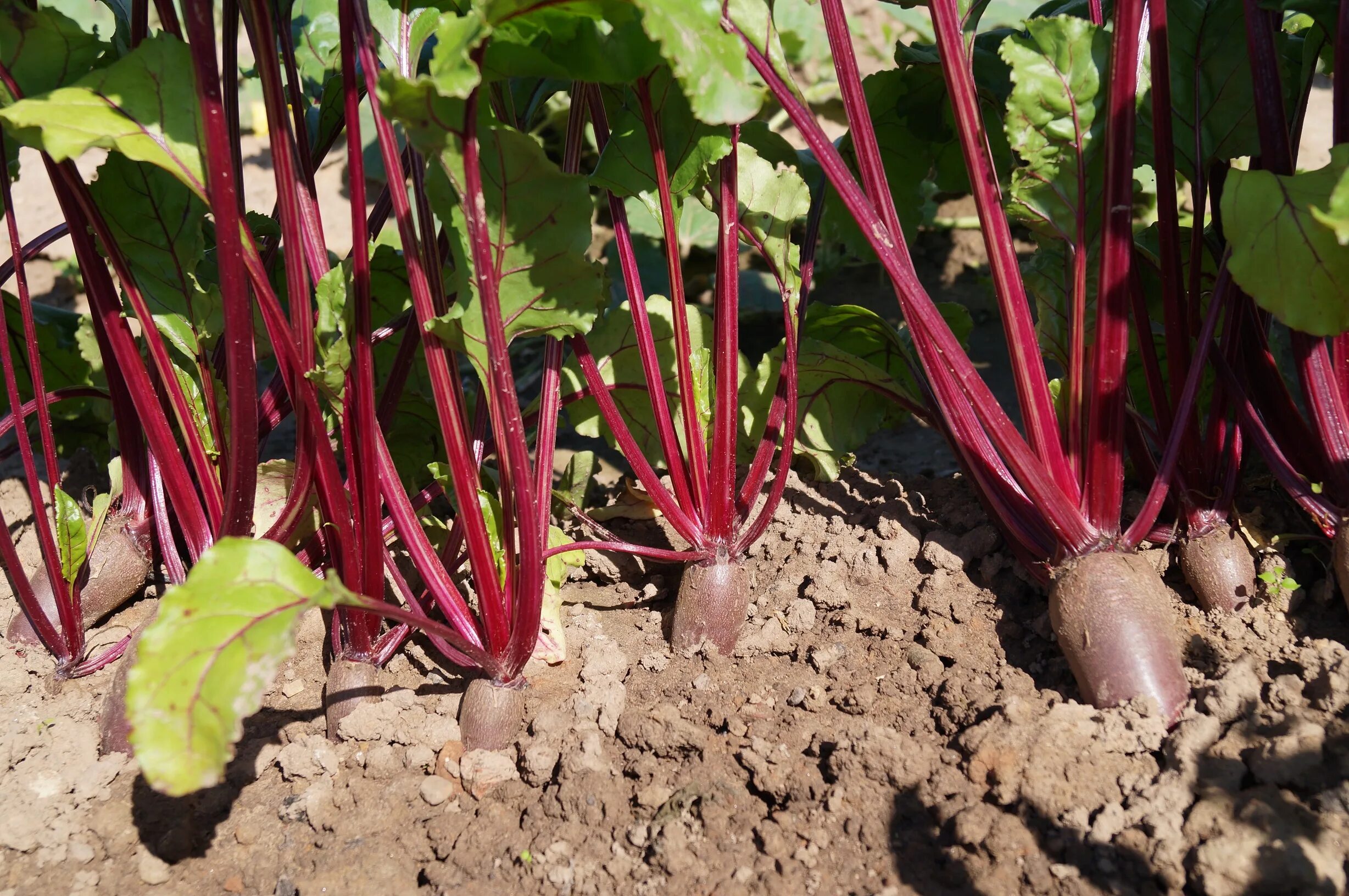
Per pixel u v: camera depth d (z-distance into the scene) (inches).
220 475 33.3
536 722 31.7
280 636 26.8
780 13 62.7
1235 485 33.1
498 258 30.0
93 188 31.7
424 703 32.8
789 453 33.3
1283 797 28.5
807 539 35.9
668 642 34.3
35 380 32.3
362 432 30.2
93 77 28.7
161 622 26.8
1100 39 31.2
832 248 48.6
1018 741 30.0
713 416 34.3
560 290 30.7
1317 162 48.5
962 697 31.5
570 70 29.7
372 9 33.0
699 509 33.4
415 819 30.9
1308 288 29.2
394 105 27.5
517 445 29.6
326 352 30.4
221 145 27.8
